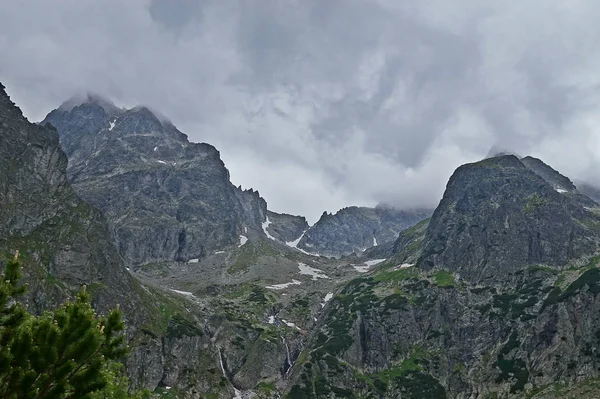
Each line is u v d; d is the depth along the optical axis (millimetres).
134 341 162500
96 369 23844
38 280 143125
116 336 25516
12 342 22688
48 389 22797
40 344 22891
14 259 25016
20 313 24062
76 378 23391
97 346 23672
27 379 21859
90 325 23969
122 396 28594
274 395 166000
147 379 154750
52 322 23516
